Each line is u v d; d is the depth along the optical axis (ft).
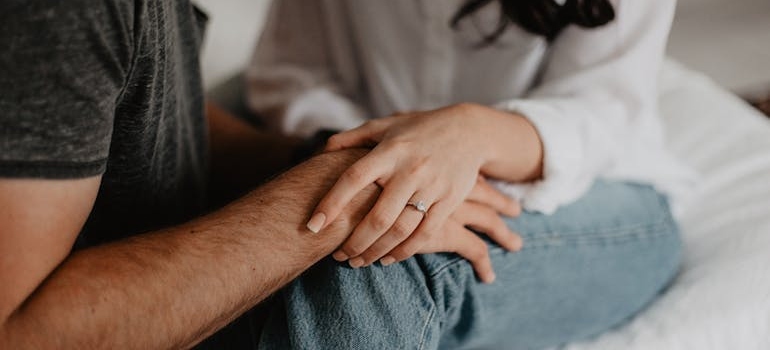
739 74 5.49
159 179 2.15
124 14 1.48
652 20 2.53
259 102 3.73
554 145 2.38
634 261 2.70
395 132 2.18
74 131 1.47
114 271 1.65
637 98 2.64
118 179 1.96
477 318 2.39
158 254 1.73
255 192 2.00
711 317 2.70
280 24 3.63
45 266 1.56
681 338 2.67
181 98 2.18
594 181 2.77
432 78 3.18
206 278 1.73
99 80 1.48
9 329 1.50
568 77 2.68
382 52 3.28
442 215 2.09
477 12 2.82
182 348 1.75
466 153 2.17
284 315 2.10
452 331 2.47
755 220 3.04
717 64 5.60
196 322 1.72
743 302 2.71
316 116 3.52
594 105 2.62
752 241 2.94
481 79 3.09
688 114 3.74
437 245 2.18
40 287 1.57
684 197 3.02
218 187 3.12
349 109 3.60
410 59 3.23
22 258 1.49
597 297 2.67
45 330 1.52
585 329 2.76
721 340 2.65
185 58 2.24
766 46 5.75
